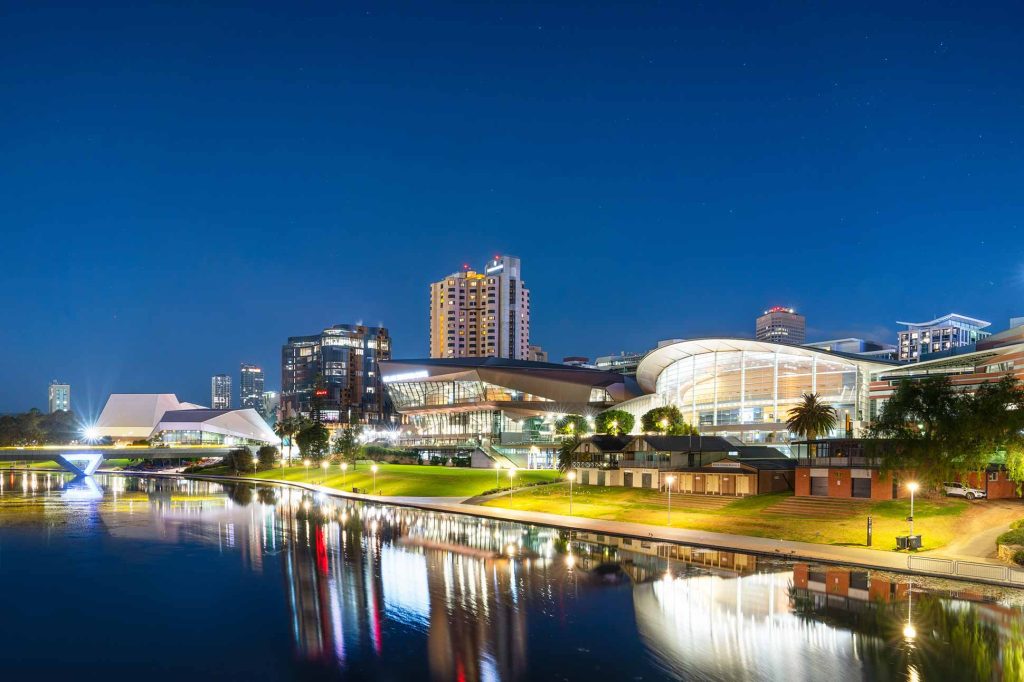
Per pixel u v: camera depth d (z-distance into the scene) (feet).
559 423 577.43
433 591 159.53
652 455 320.70
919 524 205.36
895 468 223.71
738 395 495.00
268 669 116.88
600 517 267.39
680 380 536.01
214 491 455.22
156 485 519.60
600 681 106.63
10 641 132.87
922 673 108.27
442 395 642.63
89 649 127.95
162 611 150.61
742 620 134.10
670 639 124.47
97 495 420.77
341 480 474.08
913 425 226.38
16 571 189.78
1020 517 209.46
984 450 209.36
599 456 347.36
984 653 115.75
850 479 241.96
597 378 616.39
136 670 117.91
